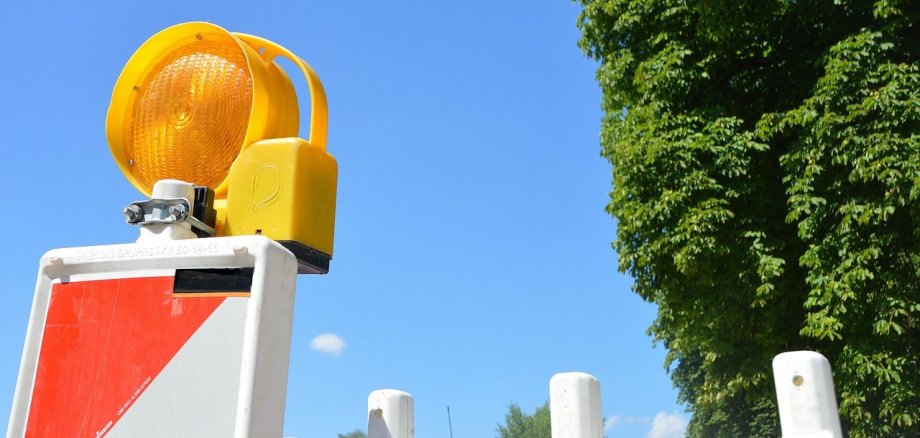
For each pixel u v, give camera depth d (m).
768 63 11.16
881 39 9.31
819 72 10.45
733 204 10.27
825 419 1.63
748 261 9.89
